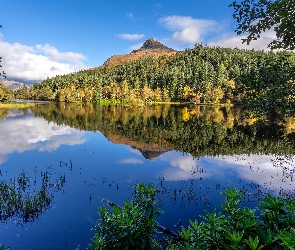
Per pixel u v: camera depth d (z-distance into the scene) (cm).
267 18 399
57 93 14300
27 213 1034
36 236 869
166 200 1166
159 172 1672
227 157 2062
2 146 2508
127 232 362
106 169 1747
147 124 4278
